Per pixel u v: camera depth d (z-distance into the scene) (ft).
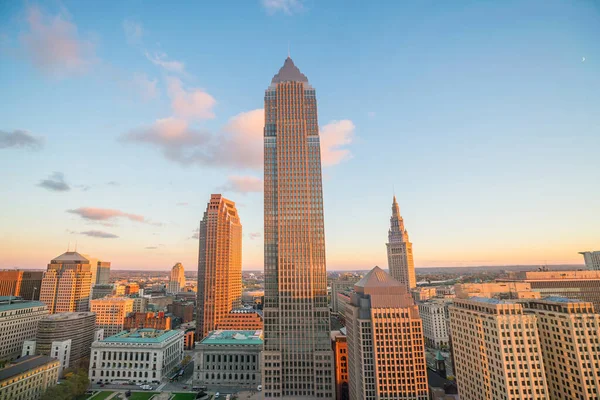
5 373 640.99
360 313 596.29
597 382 447.01
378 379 554.46
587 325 469.16
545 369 517.96
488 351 508.12
